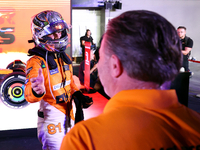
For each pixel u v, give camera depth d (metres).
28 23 2.24
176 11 8.05
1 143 2.27
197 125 0.35
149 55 0.34
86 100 1.55
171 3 7.98
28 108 2.36
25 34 2.25
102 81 0.42
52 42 1.35
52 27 1.34
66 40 1.44
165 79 0.36
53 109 1.40
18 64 2.24
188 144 0.32
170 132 0.33
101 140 0.32
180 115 0.36
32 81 1.21
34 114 2.38
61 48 1.43
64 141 0.34
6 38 2.21
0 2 2.15
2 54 2.22
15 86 2.26
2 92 2.24
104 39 0.39
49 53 1.39
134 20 0.36
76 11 8.66
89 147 0.31
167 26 0.36
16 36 2.23
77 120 1.49
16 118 2.34
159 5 7.98
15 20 2.21
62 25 1.38
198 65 7.68
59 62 1.44
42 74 1.25
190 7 8.06
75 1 8.01
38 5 2.23
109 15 8.03
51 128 1.40
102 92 3.61
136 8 7.98
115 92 0.40
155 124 0.33
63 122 1.43
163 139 0.32
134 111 0.34
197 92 4.54
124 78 0.37
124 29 0.36
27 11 2.22
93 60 3.68
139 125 0.33
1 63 2.23
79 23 8.79
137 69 0.35
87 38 6.59
